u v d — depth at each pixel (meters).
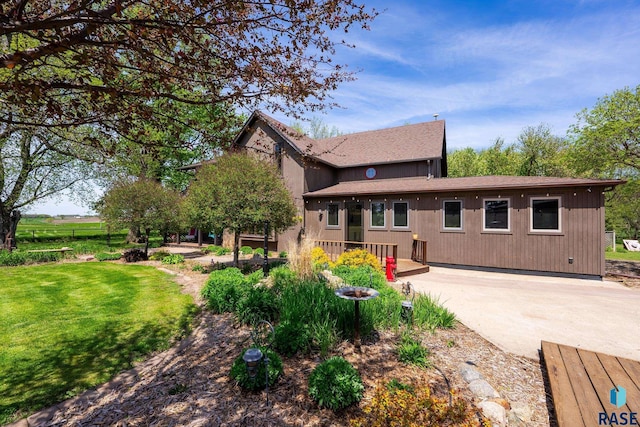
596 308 6.16
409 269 9.76
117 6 1.51
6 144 13.32
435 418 2.20
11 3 1.67
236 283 6.23
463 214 10.88
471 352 4.02
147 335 4.61
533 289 7.81
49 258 12.10
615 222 20.72
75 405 2.88
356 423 2.32
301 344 3.78
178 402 2.86
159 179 20.44
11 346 4.22
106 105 2.10
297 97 2.53
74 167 16.45
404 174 14.22
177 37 1.97
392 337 4.31
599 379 3.04
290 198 9.98
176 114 2.63
